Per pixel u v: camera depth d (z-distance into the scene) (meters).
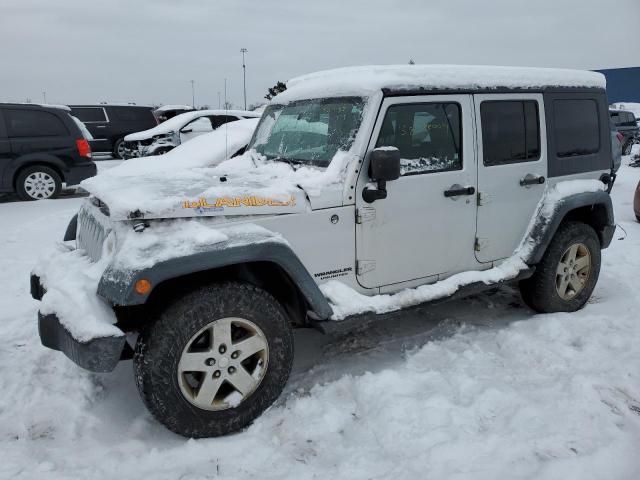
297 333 4.26
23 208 9.43
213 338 2.84
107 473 2.62
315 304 3.11
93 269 2.89
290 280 3.11
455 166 3.75
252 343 2.96
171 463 2.71
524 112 4.12
